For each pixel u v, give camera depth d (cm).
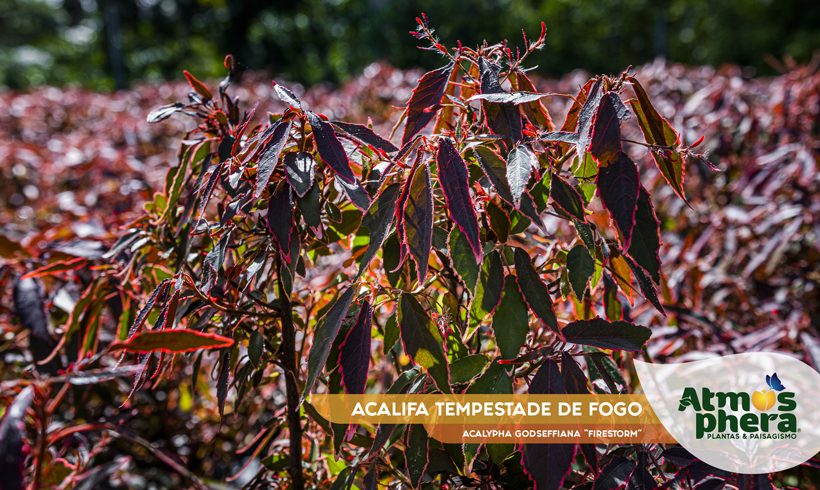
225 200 86
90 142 259
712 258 172
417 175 70
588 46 1345
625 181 67
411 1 1001
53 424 106
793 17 1413
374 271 90
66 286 117
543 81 361
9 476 64
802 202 162
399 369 92
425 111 72
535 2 1370
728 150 199
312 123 71
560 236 98
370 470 79
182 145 92
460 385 79
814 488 112
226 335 82
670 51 1585
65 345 101
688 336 129
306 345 95
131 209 153
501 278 73
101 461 123
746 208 190
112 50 1792
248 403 143
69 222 142
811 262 174
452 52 76
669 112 224
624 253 69
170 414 151
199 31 1731
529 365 79
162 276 97
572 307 99
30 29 2255
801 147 176
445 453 81
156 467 148
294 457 85
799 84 205
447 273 84
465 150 74
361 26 1117
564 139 71
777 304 143
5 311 131
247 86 346
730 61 1438
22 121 339
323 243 84
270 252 80
